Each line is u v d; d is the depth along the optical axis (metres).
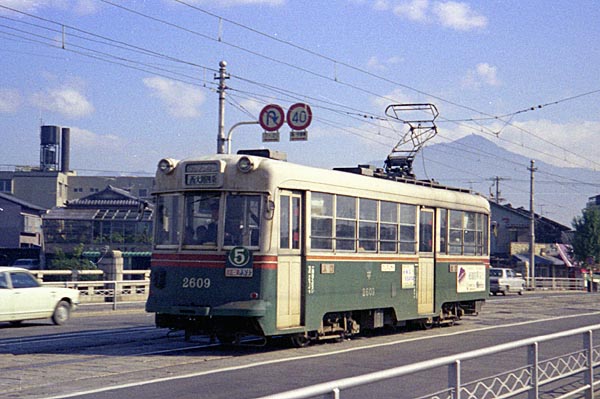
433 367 6.21
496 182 84.44
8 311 18.20
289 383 10.92
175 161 14.78
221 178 14.22
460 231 21.34
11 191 78.94
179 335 16.75
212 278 14.05
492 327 21.30
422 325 19.97
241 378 11.29
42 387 10.23
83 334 17.06
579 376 9.77
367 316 17.30
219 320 14.12
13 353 13.66
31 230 68.38
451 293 20.66
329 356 13.99
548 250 76.19
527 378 8.26
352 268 16.28
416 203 18.98
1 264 57.94
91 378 11.02
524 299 40.06
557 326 22.34
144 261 57.84
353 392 5.28
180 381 10.89
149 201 15.01
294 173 14.63
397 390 5.93
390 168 25.53
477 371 7.66
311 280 14.95
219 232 14.14
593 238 70.44
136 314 23.62
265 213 13.97
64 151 84.12
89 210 58.62
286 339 15.47
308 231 14.91
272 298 13.96
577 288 63.91
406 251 18.52
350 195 16.28
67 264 48.28
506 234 78.19
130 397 9.60
